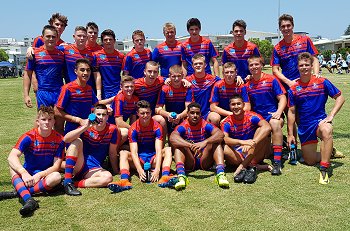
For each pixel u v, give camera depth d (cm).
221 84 547
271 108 544
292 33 593
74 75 601
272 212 361
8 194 415
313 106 504
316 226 328
